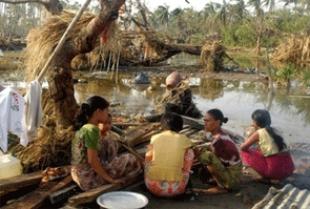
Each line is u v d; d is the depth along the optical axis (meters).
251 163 6.53
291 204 5.19
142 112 11.60
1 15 40.84
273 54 39.81
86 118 5.66
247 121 11.23
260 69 26.67
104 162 5.67
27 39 7.09
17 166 5.70
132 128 7.89
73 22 5.97
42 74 6.04
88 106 5.58
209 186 6.30
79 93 15.00
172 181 5.53
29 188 5.53
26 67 7.07
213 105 13.69
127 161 5.78
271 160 6.36
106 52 7.76
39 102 5.97
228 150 6.04
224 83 20.03
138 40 25.34
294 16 56.59
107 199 4.87
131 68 24.50
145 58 25.83
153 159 5.56
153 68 25.22
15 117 5.45
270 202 5.23
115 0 6.21
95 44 6.93
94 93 15.12
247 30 55.66
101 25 6.30
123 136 7.15
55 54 6.06
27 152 6.20
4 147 5.32
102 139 5.67
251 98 15.55
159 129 7.83
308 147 8.45
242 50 52.00
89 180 5.41
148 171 5.62
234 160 6.06
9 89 5.47
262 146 6.41
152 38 25.34
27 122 5.91
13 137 6.45
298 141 9.16
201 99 14.93
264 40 51.50
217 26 69.31
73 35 6.58
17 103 5.47
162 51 26.14
